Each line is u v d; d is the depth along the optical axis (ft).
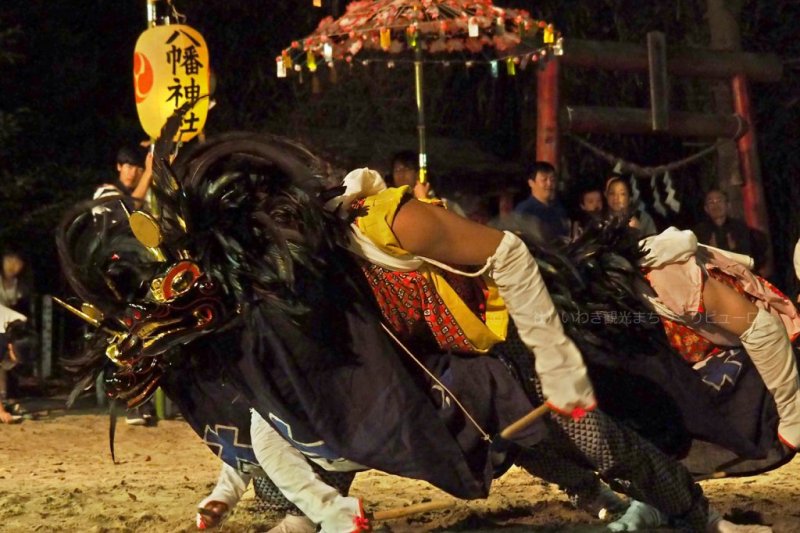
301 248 21.40
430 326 22.25
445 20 46.50
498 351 22.84
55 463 39.32
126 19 79.10
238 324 21.71
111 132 76.43
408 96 77.30
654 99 57.77
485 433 22.11
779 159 71.20
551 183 47.14
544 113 56.29
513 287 21.75
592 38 72.49
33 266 71.41
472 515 28.12
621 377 23.93
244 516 28.12
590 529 26.32
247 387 21.66
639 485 23.36
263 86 78.13
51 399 58.18
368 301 22.06
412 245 21.66
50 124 75.82
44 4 75.05
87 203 23.13
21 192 69.87
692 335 25.18
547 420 22.81
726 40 64.85
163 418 49.85
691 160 60.80
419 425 21.20
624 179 48.52
